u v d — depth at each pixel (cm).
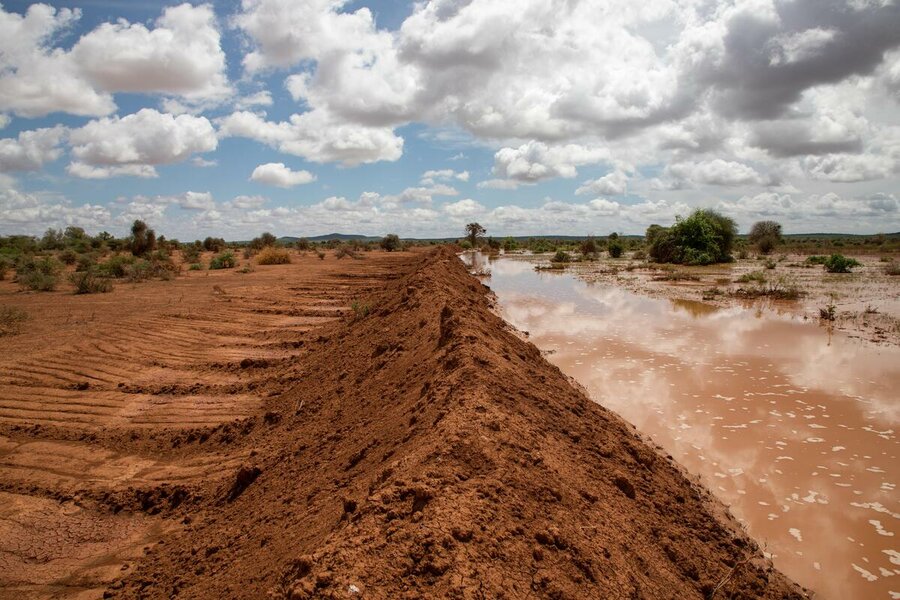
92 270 2755
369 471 429
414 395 579
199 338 1299
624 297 2086
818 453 628
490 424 423
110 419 789
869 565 425
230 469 624
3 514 539
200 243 6153
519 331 1327
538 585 276
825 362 1032
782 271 3272
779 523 484
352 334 1176
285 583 282
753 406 788
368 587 253
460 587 253
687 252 3978
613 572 311
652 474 515
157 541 496
